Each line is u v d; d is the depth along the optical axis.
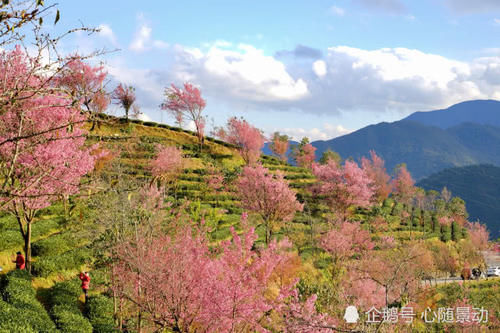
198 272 12.49
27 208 17.56
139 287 14.28
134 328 17.56
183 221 19.02
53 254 22.22
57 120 13.49
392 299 21.81
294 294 16.86
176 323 11.63
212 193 47.03
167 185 42.06
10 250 21.17
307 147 90.06
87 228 22.25
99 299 19.02
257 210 33.56
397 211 66.06
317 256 35.78
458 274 47.44
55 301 17.75
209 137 66.56
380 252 39.06
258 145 58.12
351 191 48.34
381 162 77.06
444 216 70.56
